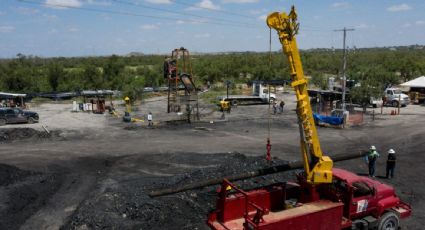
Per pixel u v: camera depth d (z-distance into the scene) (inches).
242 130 1491.1
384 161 1013.2
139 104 2397.9
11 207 664.4
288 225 482.0
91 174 876.6
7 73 3225.9
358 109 2055.9
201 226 577.6
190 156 1013.2
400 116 1806.1
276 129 1509.6
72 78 3373.5
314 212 499.2
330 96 2123.5
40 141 1279.5
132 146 1190.9
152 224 578.9
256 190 561.3
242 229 501.0
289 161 972.6
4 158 1032.8
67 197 717.9
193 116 1812.3
